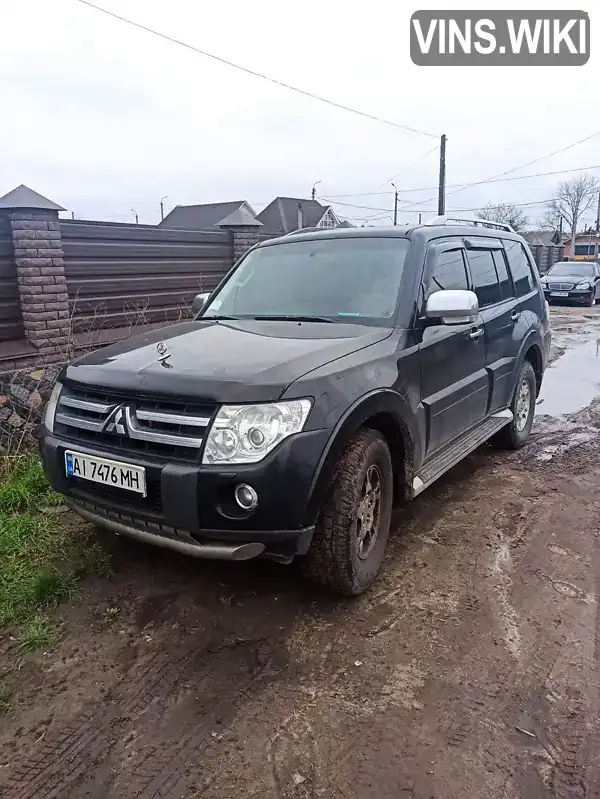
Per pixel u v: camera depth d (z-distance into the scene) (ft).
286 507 8.41
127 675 8.41
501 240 17.40
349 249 13.16
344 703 7.86
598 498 14.49
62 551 11.61
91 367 10.00
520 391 17.63
